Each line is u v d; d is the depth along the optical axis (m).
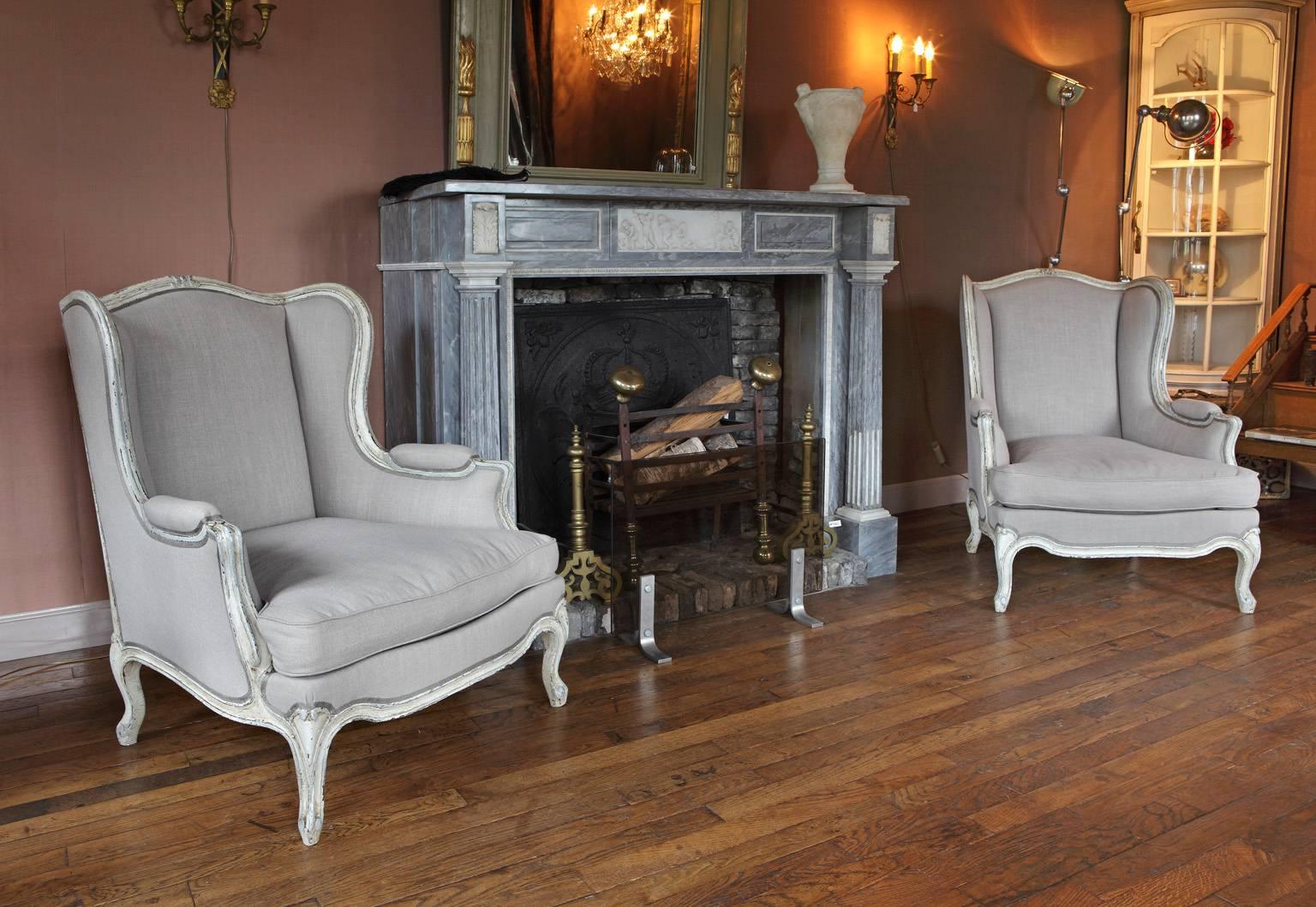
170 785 2.28
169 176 3.03
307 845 2.04
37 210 2.87
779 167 4.09
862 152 4.28
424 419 3.21
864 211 3.58
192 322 2.58
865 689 2.77
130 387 2.33
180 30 3.00
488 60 3.29
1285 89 4.88
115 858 2.00
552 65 3.42
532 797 2.22
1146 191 5.02
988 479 3.49
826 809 2.17
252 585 2.07
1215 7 4.77
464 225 2.88
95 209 2.94
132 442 2.27
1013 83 4.68
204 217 3.09
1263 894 1.88
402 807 2.19
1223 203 4.93
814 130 3.64
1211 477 3.30
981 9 4.53
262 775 2.32
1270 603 3.45
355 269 3.35
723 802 2.20
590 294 3.56
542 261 3.07
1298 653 3.01
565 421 3.54
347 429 2.75
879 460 3.76
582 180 3.53
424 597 2.19
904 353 4.54
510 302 3.05
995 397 3.88
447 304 3.01
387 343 3.40
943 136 4.50
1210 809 2.17
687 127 3.72
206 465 2.53
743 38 3.76
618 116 3.57
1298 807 2.18
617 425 3.56
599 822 2.12
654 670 2.90
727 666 2.93
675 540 3.30
